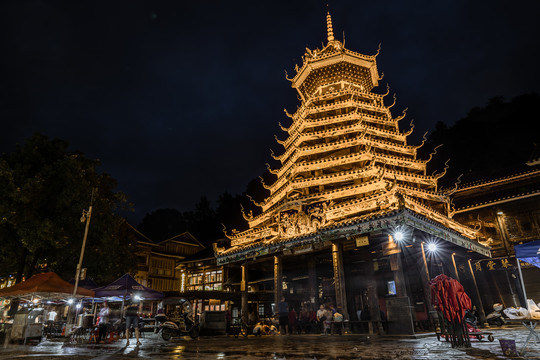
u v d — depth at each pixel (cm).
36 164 2225
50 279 1570
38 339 1609
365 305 2123
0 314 2862
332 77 3052
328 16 3484
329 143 2478
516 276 2733
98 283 2783
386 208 1786
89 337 1859
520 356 761
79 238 2256
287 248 2050
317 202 2106
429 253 2180
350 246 2041
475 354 806
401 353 852
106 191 2805
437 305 1032
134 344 1407
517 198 2755
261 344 1252
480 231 2958
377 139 2594
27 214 2009
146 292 1967
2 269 2280
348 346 1073
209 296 3073
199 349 1102
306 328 1952
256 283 3172
